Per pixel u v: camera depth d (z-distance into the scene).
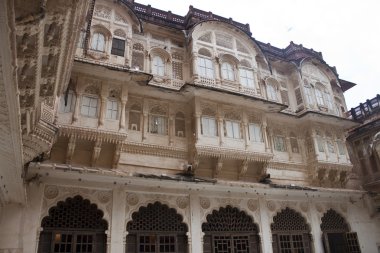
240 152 11.90
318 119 14.78
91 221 9.62
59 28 4.52
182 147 11.75
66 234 9.17
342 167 14.76
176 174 11.23
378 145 15.45
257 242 11.90
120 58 11.14
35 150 7.28
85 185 9.73
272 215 12.54
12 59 3.47
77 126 9.68
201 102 12.04
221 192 11.80
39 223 8.73
